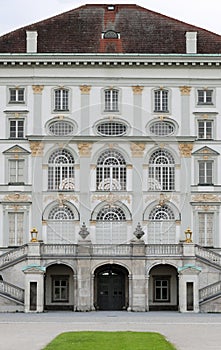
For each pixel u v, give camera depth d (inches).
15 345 1649.9
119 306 3080.7
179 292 2918.3
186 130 3216.0
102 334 1873.8
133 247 2970.0
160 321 2378.2
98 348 1582.2
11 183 3169.3
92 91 3218.5
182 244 2979.8
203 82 3230.8
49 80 3213.6
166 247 2982.3
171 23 3417.8
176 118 3223.4
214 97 3235.7
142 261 2962.6
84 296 2960.1
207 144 3203.7
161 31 3371.1
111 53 3208.7
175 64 3216.0
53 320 2412.6
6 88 3216.0
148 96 3225.9
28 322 2321.6
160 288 3078.2
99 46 3282.5
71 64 3203.7
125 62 3203.7
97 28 3378.4
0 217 3164.4
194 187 3179.1
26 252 3004.4
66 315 2691.9
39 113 3208.7
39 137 3179.1
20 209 3164.4
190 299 2878.9
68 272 3070.9
